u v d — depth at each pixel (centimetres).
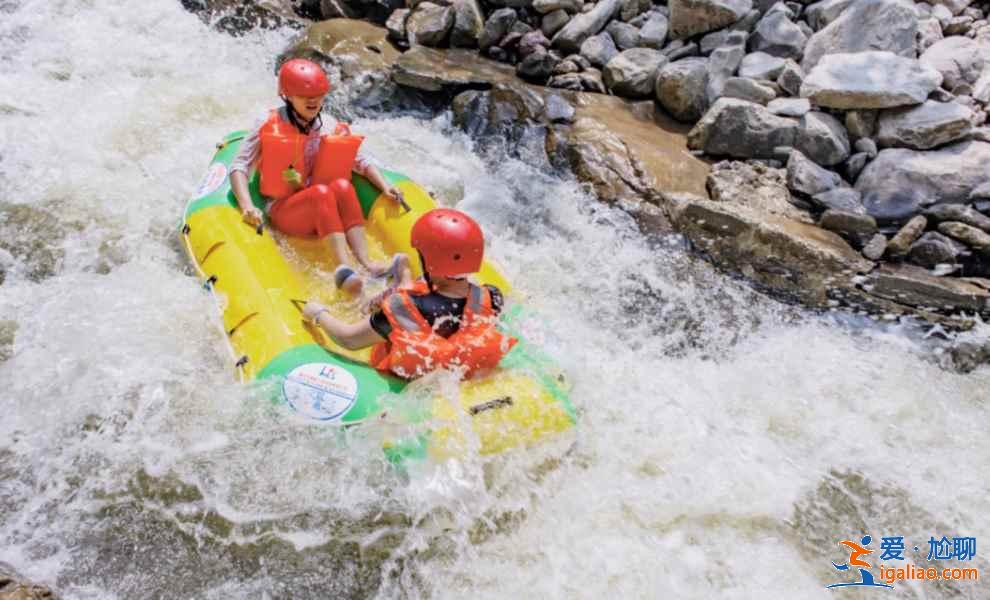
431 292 352
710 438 402
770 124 573
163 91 630
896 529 374
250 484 358
